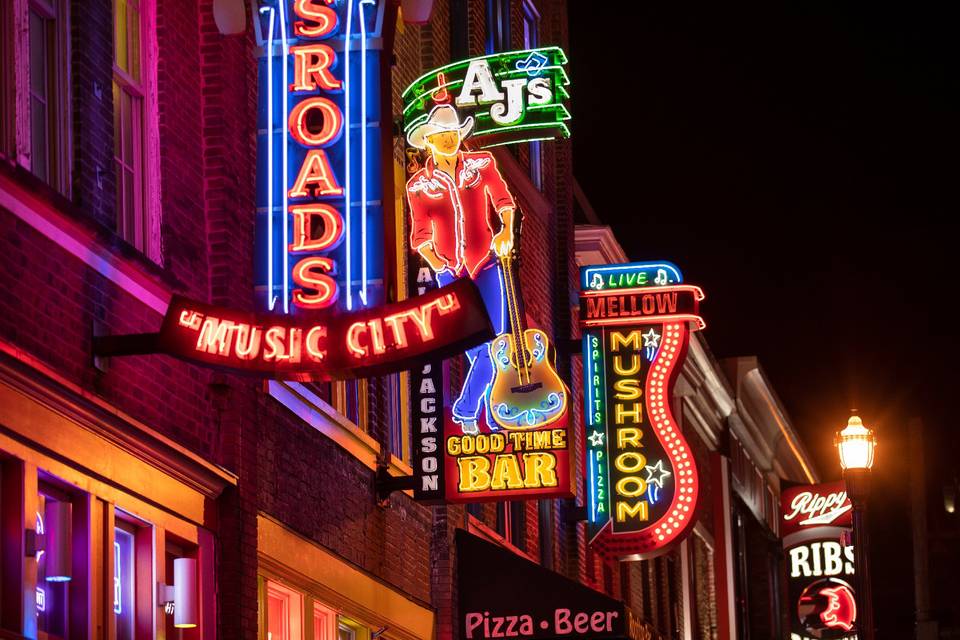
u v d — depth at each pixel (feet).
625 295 103.96
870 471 89.81
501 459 80.94
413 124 81.66
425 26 95.66
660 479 101.19
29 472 48.06
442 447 81.15
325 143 57.82
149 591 55.47
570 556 116.67
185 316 52.75
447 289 52.60
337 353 52.34
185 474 57.88
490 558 88.58
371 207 57.31
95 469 51.85
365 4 59.31
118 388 54.49
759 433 209.67
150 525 55.77
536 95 81.20
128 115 58.85
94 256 53.21
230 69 64.39
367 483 79.20
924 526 187.11
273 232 57.31
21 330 48.80
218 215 62.90
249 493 62.59
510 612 87.10
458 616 87.81
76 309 52.08
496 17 110.83
